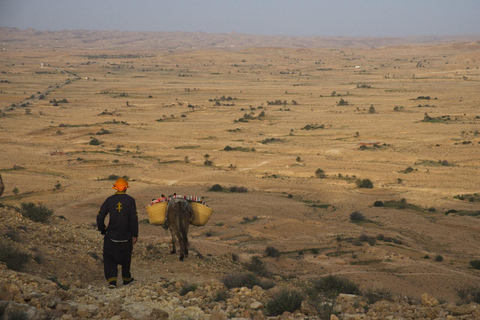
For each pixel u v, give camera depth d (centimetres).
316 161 9781
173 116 17338
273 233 4372
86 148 11569
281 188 7569
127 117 17312
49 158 10288
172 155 10656
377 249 3588
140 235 3462
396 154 10344
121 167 9456
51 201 6397
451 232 4800
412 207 6328
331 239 4081
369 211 5862
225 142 12375
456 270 3153
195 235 4141
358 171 8825
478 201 6700
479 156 9938
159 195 6588
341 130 13862
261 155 10531
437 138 12144
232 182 7969
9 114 17512
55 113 18162
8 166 9388
